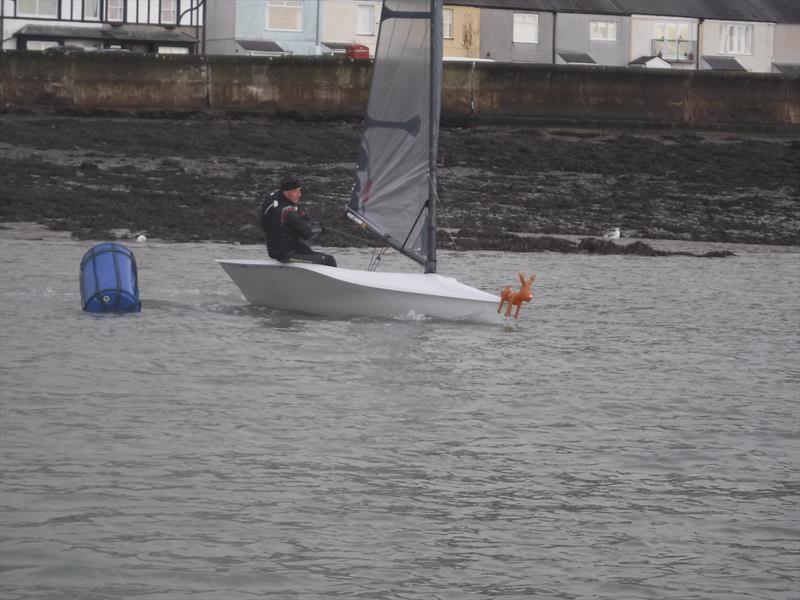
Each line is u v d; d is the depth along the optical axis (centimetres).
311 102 13962
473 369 4144
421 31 5091
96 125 12556
